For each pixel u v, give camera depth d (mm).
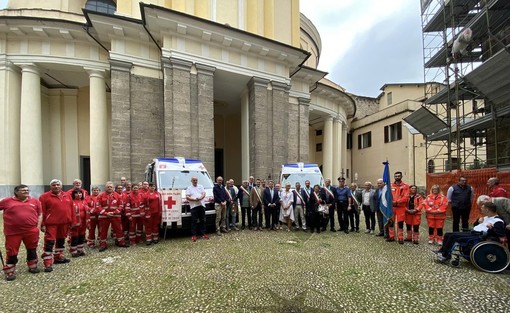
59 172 17016
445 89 14180
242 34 14164
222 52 14305
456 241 5684
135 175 13164
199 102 13477
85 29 13523
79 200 6688
